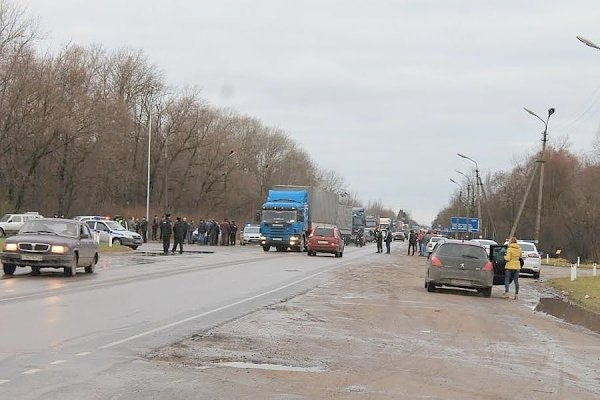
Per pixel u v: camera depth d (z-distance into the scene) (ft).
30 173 198.59
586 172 235.20
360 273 95.86
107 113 207.10
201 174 269.23
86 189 220.02
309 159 390.63
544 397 26.45
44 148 196.85
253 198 301.43
